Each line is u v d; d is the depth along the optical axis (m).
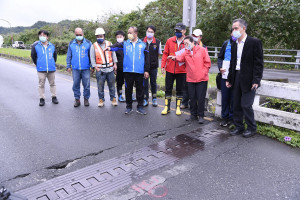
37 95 7.33
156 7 24.47
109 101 6.66
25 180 2.93
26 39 50.03
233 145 3.87
